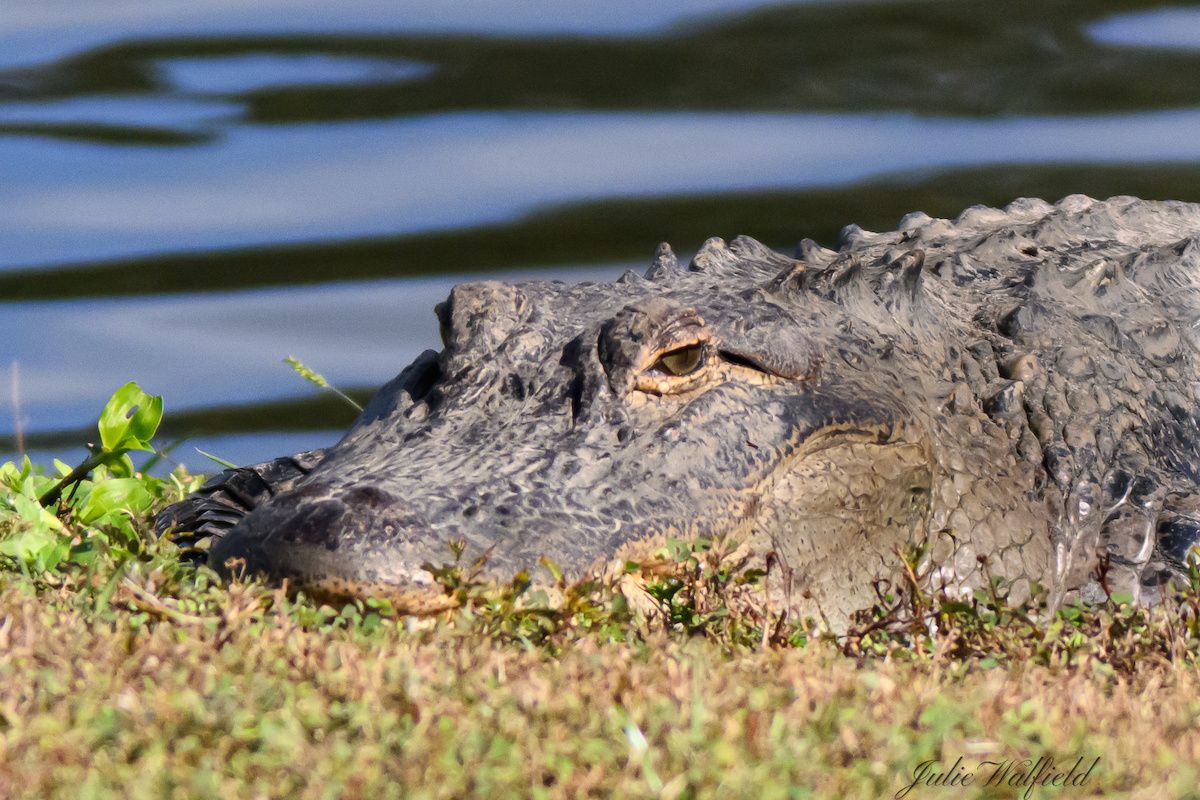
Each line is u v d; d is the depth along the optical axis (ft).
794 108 160.86
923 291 48.26
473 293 37.99
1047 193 136.26
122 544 31.50
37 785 15.49
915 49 167.84
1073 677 22.43
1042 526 42.86
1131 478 45.14
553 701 18.63
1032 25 175.94
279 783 15.97
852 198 138.21
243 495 39.14
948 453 41.96
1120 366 49.70
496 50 180.96
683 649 22.50
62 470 42.06
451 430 33.88
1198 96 159.63
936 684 20.99
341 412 100.63
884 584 38.29
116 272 126.11
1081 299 52.70
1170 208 68.39
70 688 18.89
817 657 22.36
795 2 185.06
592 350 35.32
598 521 31.07
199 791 15.52
